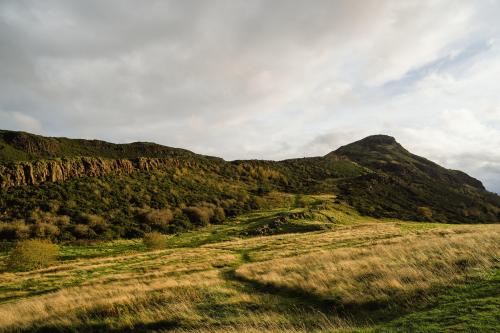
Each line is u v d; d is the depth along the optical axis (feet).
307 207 397.60
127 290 72.54
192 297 61.82
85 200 395.75
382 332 33.04
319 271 68.64
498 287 41.42
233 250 172.35
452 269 53.31
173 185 522.88
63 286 106.22
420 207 484.33
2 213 324.80
